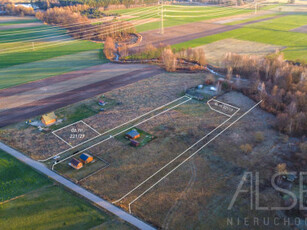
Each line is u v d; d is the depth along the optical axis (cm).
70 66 9550
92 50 11538
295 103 5803
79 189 4128
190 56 9725
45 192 4066
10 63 9994
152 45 11269
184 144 5134
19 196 3997
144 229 3459
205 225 3534
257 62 8225
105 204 3853
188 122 5841
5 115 6244
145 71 8812
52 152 4969
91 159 4728
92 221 3575
